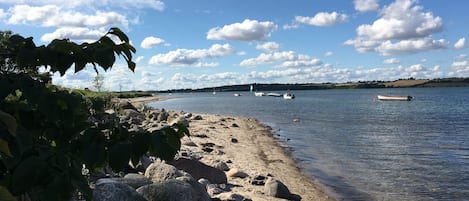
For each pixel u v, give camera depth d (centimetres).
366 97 13050
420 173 1725
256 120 4544
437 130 3531
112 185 631
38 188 202
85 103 260
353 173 1706
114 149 219
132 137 230
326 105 8188
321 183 1497
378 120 4569
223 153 1920
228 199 971
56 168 206
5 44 226
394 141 2784
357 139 2886
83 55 222
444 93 15688
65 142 238
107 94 2202
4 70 232
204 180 1116
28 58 215
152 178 870
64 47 216
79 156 235
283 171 1659
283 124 4069
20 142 201
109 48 219
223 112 6262
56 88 260
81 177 216
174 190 696
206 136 2548
